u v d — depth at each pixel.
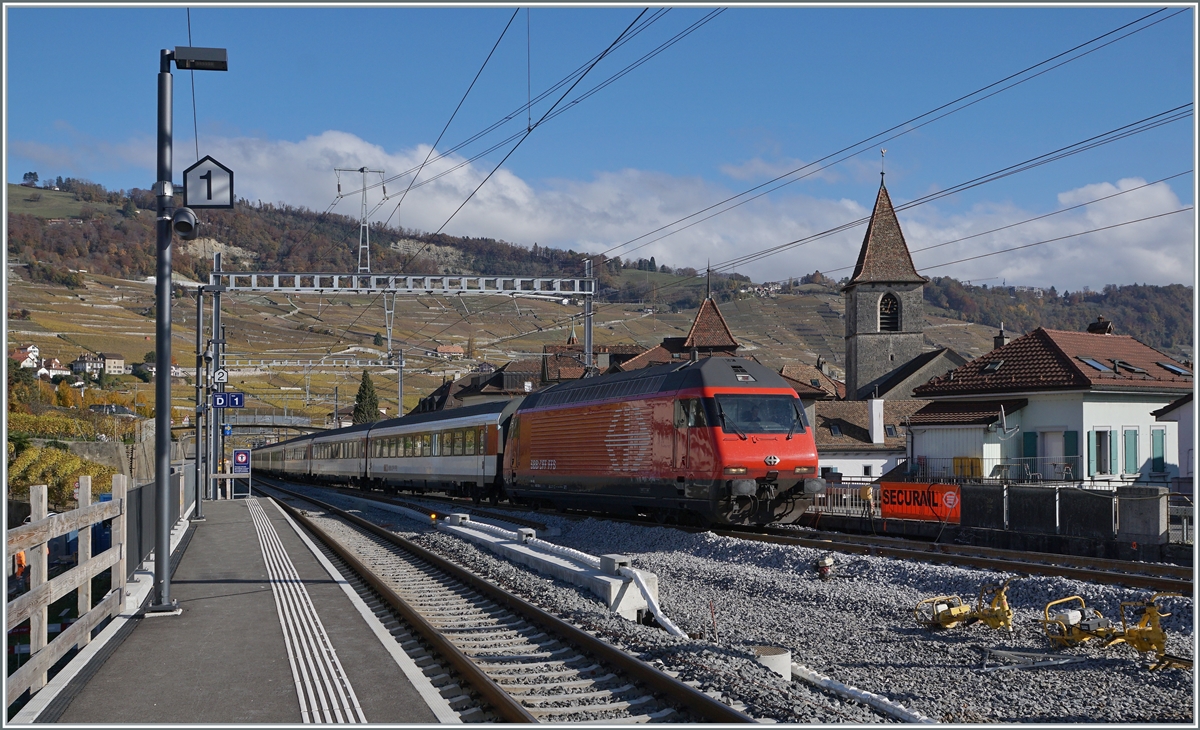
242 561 17.48
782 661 9.66
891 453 50.59
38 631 8.38
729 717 7.30
